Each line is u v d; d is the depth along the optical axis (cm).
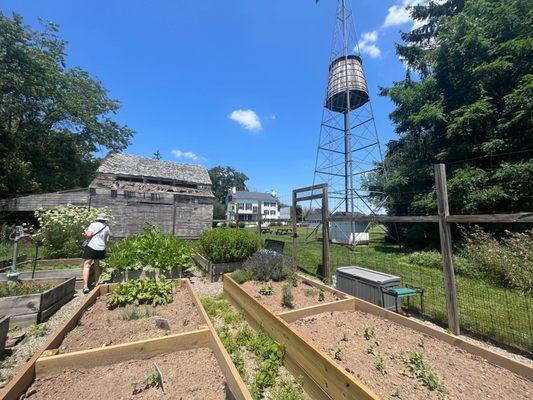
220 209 5134
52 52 2070
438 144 1328
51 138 2147
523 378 216
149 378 193
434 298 501
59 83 2075
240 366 267
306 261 885
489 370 228
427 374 211
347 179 1686
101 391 185
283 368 281
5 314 360
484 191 989
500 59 1076
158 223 1493
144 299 362
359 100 1791
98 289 392
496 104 1121
